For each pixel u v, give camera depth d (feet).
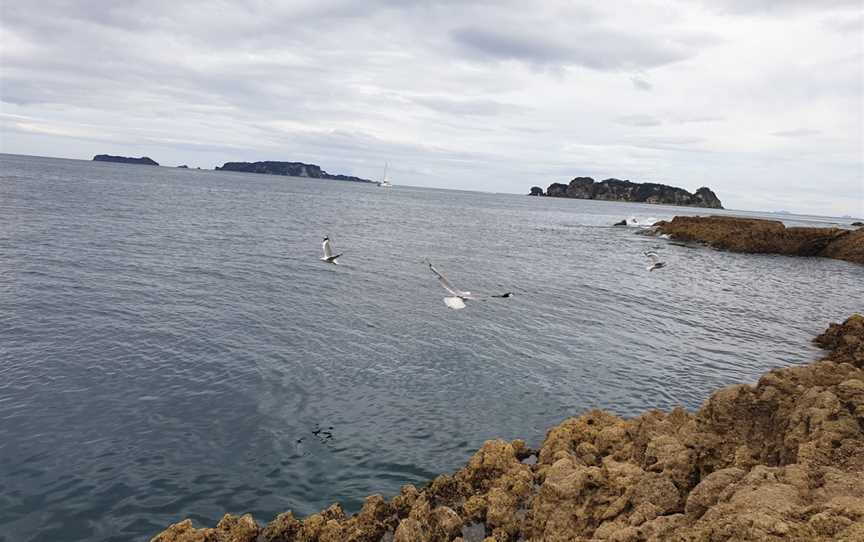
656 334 92.38
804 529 23.67
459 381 65.46
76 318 77.05
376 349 74.23
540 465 44.39
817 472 30.63
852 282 172.65
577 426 48.49
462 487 41.45
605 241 252.83
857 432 34.12
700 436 39.63
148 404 54.34
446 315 94.22
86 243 134.51
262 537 36.19
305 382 61.98
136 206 239.91
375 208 387.34
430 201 597.52
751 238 243.19
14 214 172.86
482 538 36.55
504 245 209.46
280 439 49.85
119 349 67.31
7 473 42.09
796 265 205.87
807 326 108.06
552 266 161.27
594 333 89.86
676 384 69.77
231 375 62.34
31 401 53.06
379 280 119.34
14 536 36.04
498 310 100.58
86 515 38.52
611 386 67.31
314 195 513.04
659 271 166.30
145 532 37.45
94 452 45.68
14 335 69.05
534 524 36.01
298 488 43.21
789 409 39.47
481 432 53.72
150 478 42.96
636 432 45.32
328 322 84.79
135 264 115.03
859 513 23.75
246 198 370.94
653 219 392.06
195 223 196.44
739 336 95.76
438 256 163.73
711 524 26.02
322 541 35.65
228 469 44.91
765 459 37.40
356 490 43.45
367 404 57.82
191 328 76.74
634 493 34.78
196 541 34.42
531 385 65.77
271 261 131.85
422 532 35.27
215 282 104.99
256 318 83.82
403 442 50.88
